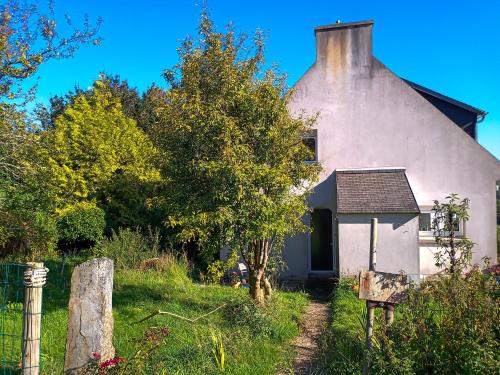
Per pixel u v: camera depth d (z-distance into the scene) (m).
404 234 12.21
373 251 4.95
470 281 4.60
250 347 6.38
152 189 15.73
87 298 4.53
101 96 17.94
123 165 16.61
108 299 4.57
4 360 5.08
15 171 9.20
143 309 8.35
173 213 8.13
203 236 7.50
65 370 4.48
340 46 14.66
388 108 14.32
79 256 14.11
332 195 14.43
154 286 10.71
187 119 7.47
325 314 9.35
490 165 13.64
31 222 10.77
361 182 13.62
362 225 12.48
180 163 7.77
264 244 8.51
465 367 4.03
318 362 5.91
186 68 7.73
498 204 15.95
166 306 8.59
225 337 6.44
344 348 5.84
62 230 14.36
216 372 5.41
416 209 12.16
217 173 6.96
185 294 10.03
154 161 8.46
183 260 13.18
